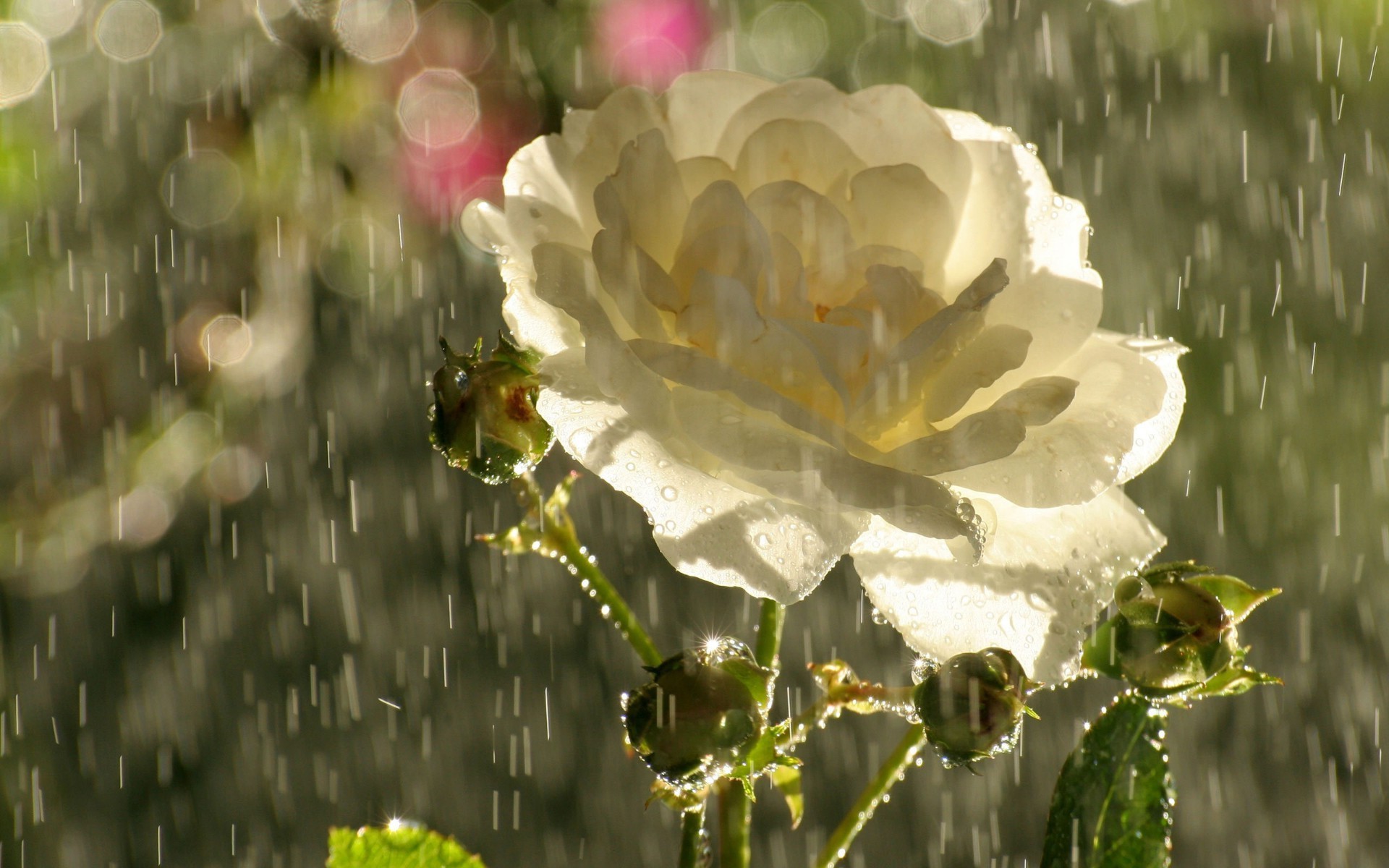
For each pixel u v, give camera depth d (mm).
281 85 2035
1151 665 1165
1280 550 2197
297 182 2047
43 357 1967
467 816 2043
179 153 2037
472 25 2020
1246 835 2123
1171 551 2174
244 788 1985
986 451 1131
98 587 2082
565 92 2027
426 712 2133
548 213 1151
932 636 1144
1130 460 1148
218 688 2068
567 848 2029
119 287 2018
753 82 1156
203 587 2146
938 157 1152
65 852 1827
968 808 2123
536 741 2109
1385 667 2156
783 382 1135
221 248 2072
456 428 1170
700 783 1147
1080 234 1148
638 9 2035
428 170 2039
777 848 2055
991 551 1146
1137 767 1167
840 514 1131
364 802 2018
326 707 2107
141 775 1958
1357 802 2135
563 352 1143
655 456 1133
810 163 1151
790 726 1158
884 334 1135
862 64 2174
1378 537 2180
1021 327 1146
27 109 1942
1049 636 1143
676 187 1143
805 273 1143
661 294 1135
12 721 1888
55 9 1983
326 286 2188
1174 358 1150
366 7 2004
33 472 1967
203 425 2061
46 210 1964
